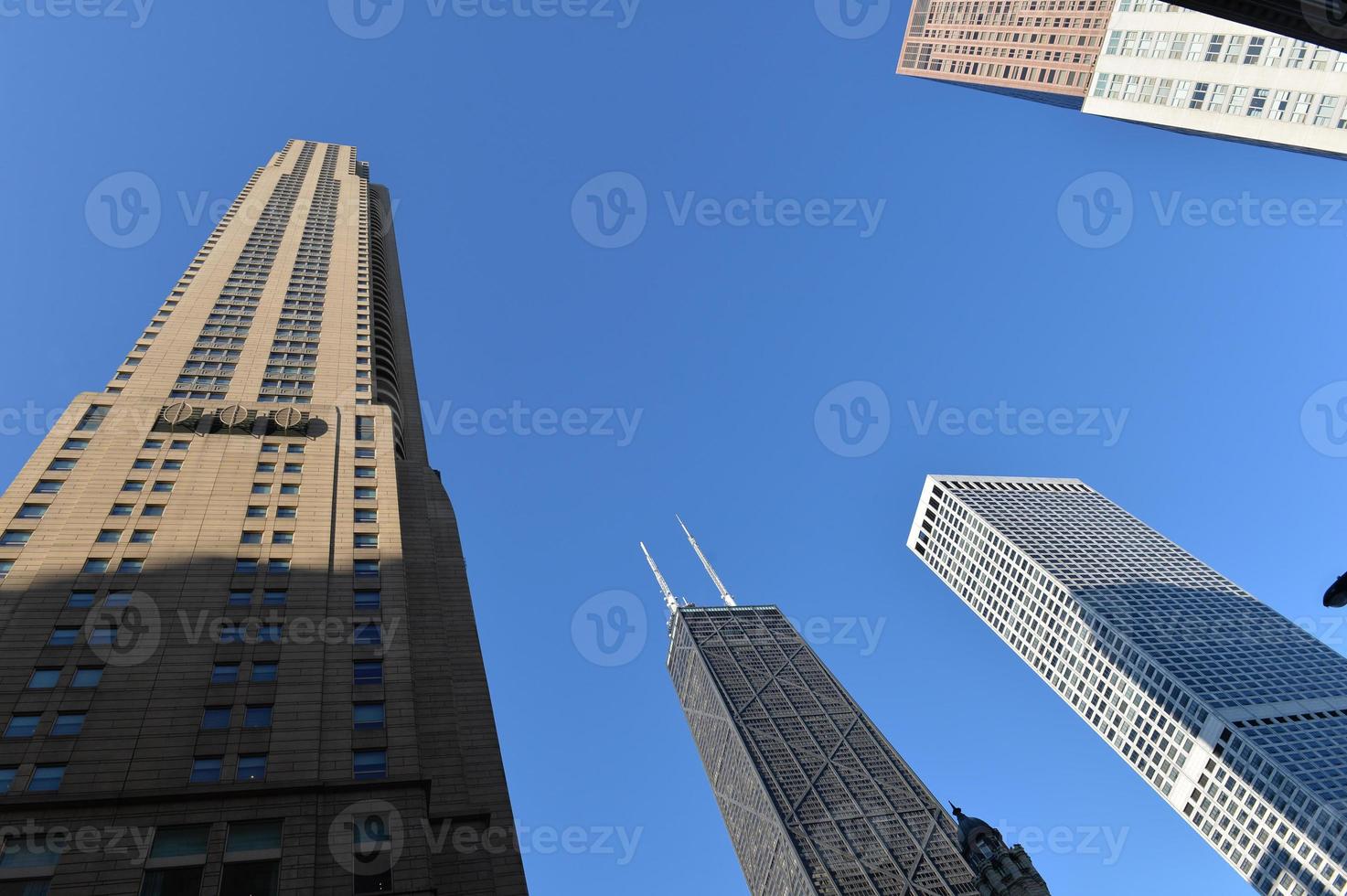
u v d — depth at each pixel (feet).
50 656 146.61
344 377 274.16
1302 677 652.89
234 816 127.65
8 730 133.18
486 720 184.96
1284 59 411.34
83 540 174.29
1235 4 141.59
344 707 151.53
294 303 333.42
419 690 177.47
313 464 217.97
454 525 256.32
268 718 145.28
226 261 371.76
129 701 141.79
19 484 189.06
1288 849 559.79
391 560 189.67
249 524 190.39
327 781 136.46
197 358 272.51
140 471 201.05
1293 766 572.51
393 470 222.89
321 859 125.90
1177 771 637.71
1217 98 439.22
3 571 163.32
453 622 214.90
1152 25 481.46
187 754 135.64
